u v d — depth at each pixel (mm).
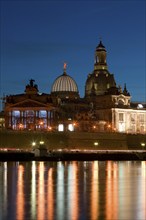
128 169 165750
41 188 102500
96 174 141625
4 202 82438
